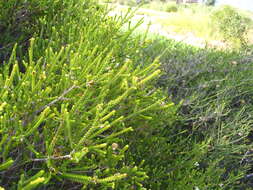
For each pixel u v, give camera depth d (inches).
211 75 124.7
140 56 98.9
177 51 138.7
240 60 139.6
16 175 44.7
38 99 42.4
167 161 81.7
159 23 427.2
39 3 73.2
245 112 115.7
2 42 70.8
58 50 64.2
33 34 74.3
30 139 45.0
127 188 53.9
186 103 100.4
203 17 454.9
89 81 45.3
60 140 42.4
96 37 64.4
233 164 99.3
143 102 58.6
